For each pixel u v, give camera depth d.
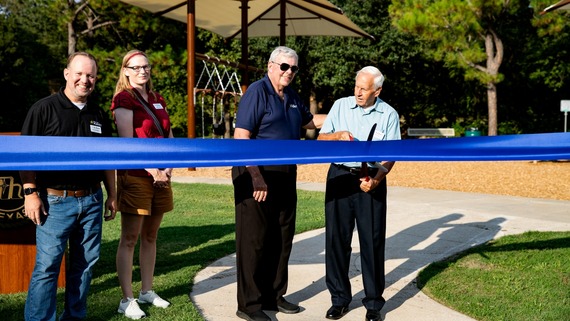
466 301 4.39
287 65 3.87
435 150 3.74
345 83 28.02
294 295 4.63
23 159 3.05
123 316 3.96
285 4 9.45
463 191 11.24
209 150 3.37
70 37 24.58
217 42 28.05
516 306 4.27
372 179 3.89
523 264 5.35
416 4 19.75
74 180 3.39
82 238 3.52
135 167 3.22
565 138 3.81
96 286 4.72
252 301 3.99
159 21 23.06
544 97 29.73
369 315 4.00
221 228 7.19
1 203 4.39
